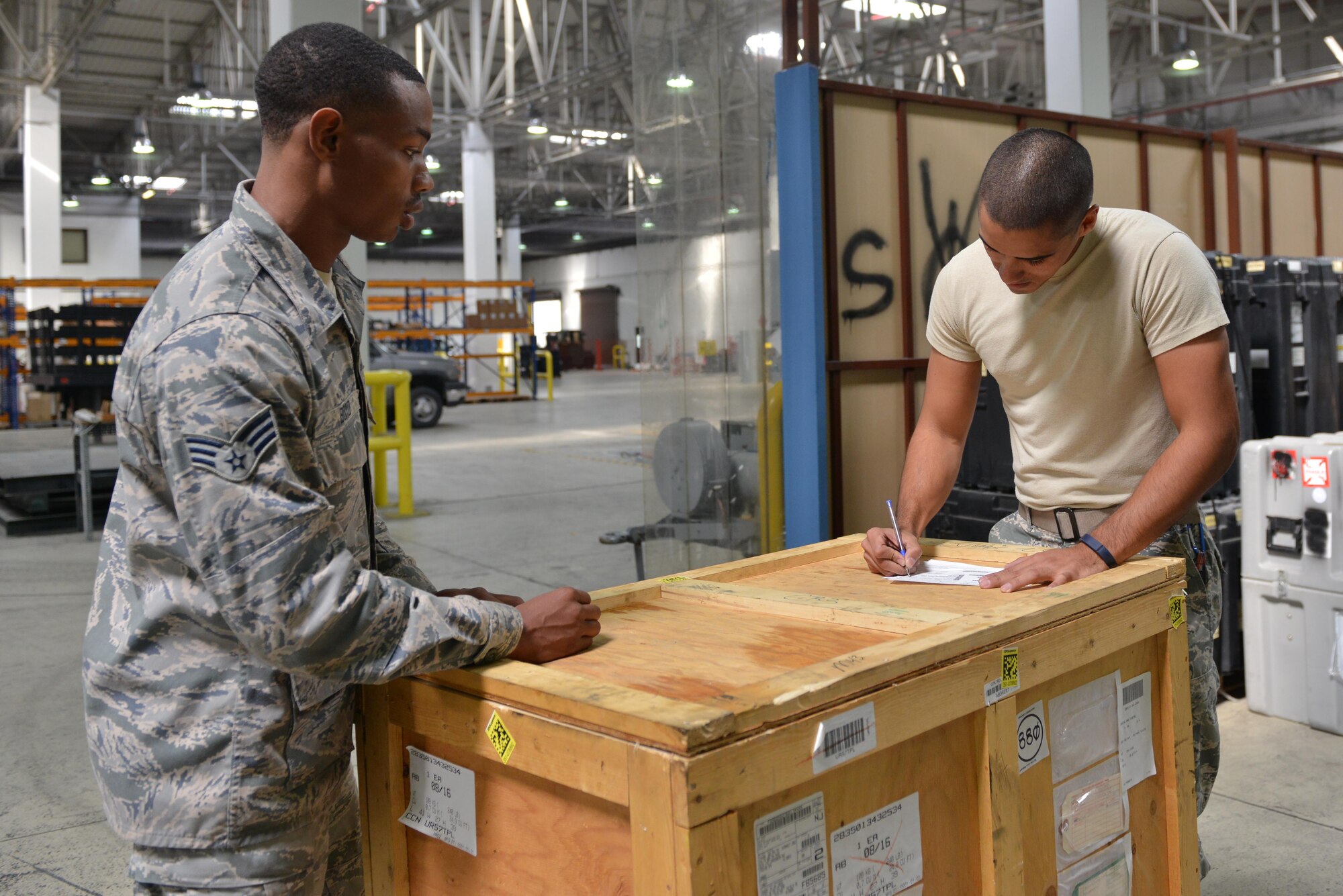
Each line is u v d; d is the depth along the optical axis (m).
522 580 5.78
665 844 0.96
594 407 18.56
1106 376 1.95
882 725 1.13
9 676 4.34
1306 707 3.53
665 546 4.95
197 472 1.09
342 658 1.12
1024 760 1.38
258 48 15.34
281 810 1.24
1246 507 3.66
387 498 8.48
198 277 1.17
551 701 1.09
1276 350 4.02
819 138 3.86
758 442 4.71
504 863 1.21
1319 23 16.00
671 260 4.88
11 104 20.75
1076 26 6.92
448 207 30.81
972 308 2.09
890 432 4.28
